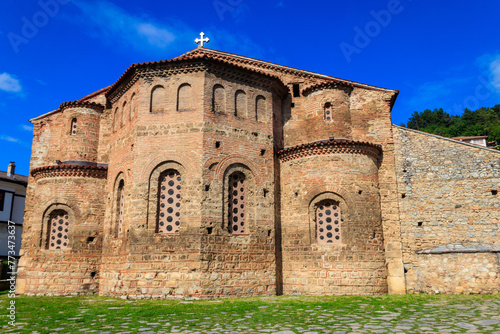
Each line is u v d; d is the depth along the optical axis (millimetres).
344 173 21016
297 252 20938
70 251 22672
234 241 19594
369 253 20406
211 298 18156
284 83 25109
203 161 19641
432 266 21062
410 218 22219
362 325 10961
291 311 13883
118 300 17891
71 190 23453
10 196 40719
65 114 25828
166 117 20531
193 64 20859
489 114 79250
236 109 21688
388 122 23812
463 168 22156
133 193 19703
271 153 22156
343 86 23984
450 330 9977
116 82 22859
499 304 15102
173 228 19375
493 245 20797
